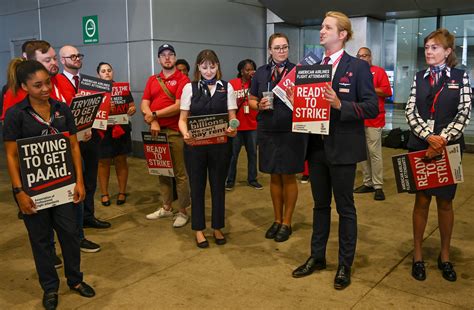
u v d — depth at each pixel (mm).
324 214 3465
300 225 4633
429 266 3613
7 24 10250
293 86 3371
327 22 3145
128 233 4492
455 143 3229
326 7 8617
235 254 3941
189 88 3959
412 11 8273
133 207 5352
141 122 8102
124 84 5219
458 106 3189
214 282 3426
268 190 5996
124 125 5359
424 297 3139
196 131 3861
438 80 3248
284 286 3342
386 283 3350
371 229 4469
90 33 8562
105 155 5262
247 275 3533
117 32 8125
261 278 3479
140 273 3596
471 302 3064
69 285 3252
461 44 9102
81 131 3811
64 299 3191
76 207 3148
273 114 4004
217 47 8812
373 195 5652
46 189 2895
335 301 3109
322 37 3176
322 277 3467
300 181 6363
